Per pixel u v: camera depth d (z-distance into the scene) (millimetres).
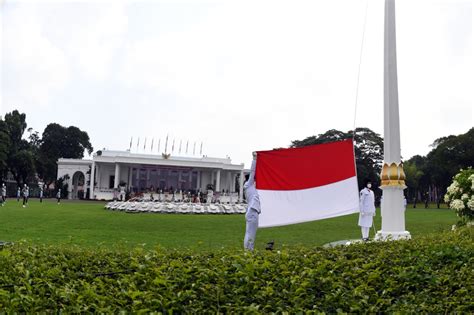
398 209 13070
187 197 54500
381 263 6211
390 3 13594
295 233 18906
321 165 9086
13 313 4191
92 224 21406
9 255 6406
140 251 7023
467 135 57188
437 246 7016
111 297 4660
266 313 4359
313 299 4789
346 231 20328
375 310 4559
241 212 36594
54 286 5105
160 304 4430
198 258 6570
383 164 13391
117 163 65500
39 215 26688
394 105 13367
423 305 4664
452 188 12477
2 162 59781
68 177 72375
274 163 9125
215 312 4379
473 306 4699
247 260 5887
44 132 82500
